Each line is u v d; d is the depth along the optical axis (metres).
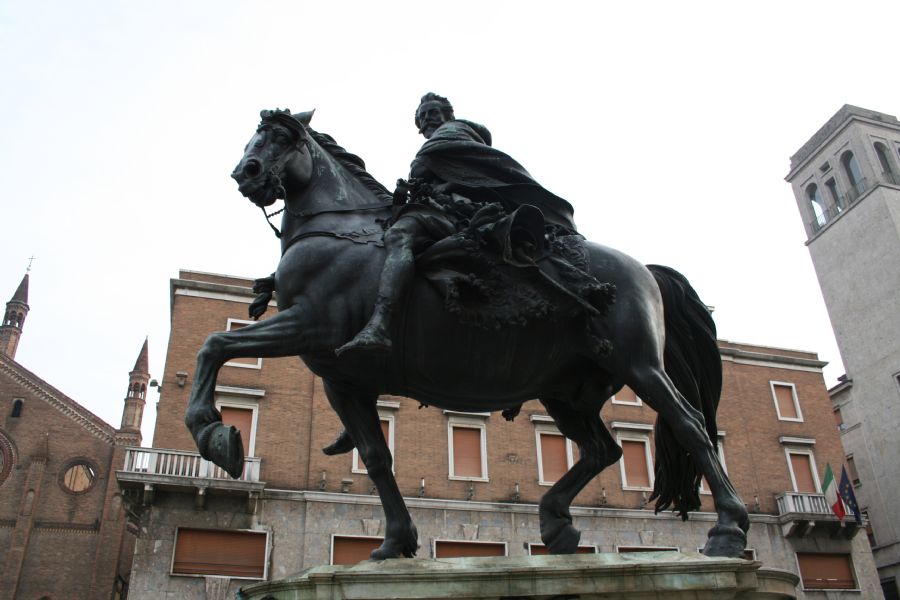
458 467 23.50
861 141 38.59
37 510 37.25
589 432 4.04
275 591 2.96
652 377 3.59
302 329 3.36
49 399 39.81
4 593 34.78
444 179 3.86
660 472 3.93
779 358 29.92
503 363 3.56
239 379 22.80
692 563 2.93
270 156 3.63
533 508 23.36
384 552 3.43
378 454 3.61
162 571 19.55
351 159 4.05
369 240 3.54
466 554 22.42
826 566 26.30
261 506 20.97
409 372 3.52
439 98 4.44
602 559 3.00
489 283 3.50
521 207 3.50
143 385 50.25
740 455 27.81
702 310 4.18
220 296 24.16
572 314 3.57
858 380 37.00
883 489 35.03
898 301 35.50
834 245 39.19
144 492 20.08
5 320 60.84
